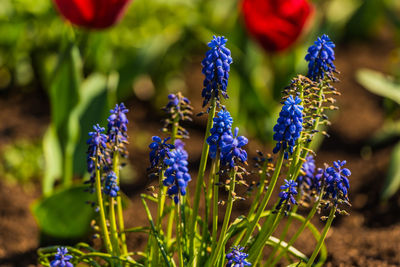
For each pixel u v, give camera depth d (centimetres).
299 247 269
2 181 329
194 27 412
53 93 255
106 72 374
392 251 257
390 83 334
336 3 539
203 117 414
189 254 177
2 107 418
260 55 353
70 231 247
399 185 324
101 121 270
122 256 192
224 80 156
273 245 203
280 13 283
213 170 181
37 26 418
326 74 177
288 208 162
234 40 344
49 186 266
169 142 190
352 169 359
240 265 154
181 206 185
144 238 277
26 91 442
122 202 234
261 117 365
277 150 157
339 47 561
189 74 482
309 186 194
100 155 169
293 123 151
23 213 304
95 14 238
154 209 307
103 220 180
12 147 359
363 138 398
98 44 351
